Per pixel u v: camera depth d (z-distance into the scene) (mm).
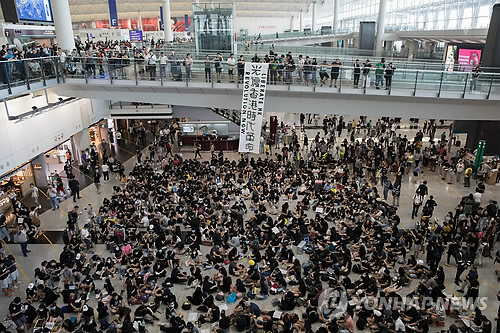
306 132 33250
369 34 40750
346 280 12266
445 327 11156
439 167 23766
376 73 18219
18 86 15617
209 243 15477
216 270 13883
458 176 22047
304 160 25859
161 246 14266
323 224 15367
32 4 24953
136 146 30469
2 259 13438
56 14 21156
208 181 20422
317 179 20391
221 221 16578
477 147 23906
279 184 20562
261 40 49406
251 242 14945
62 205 19797
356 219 16062
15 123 17359
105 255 14852
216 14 24188
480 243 14148
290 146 26344
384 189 19609
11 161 17062
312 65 18297
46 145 20250
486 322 10180
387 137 27922
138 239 15008
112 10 39156
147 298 12148
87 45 22656
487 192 20609
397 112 19156
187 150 28625
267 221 15789
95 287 12922
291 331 10531
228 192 19109
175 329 10695
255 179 20844
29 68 16453
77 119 24031
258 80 16938
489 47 22969
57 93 19516
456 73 17953
